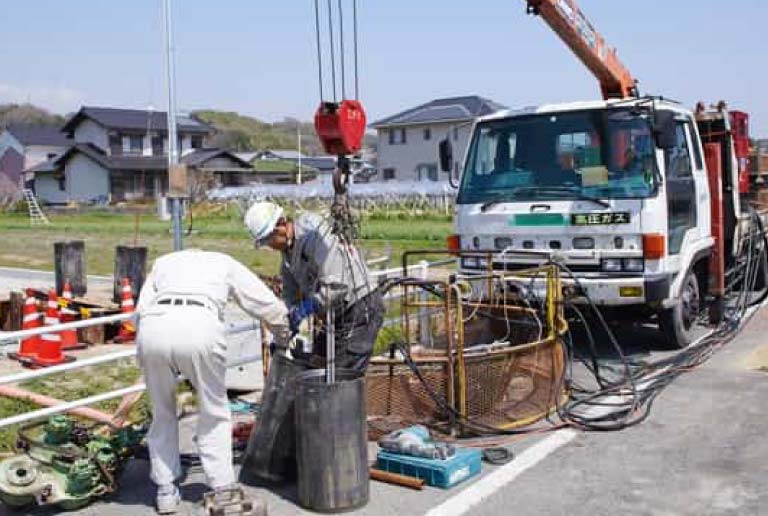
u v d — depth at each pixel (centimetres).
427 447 530
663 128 766
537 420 648
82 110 6088
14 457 509
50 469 501
